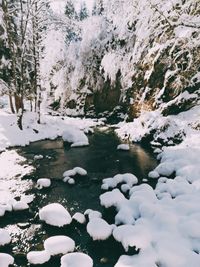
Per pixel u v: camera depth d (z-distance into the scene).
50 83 22.73
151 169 10.05
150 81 15.13
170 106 13.43
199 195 7.05
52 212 6.72
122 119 19.38
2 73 17.72
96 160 11.29
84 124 18.14
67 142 13.81
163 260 5.05
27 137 14.41
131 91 17.36
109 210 7.20
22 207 7.32
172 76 13.87
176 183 7.79
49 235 6.38
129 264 5.08
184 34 9.41
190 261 4.90
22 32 15.04
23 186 8.98
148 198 7.05
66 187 8.87
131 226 5.88
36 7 15.42
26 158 11.73
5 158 11.73
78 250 5.86
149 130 13.02
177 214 6.25
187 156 9.82
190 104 13.20
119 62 18.94
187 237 5.51
